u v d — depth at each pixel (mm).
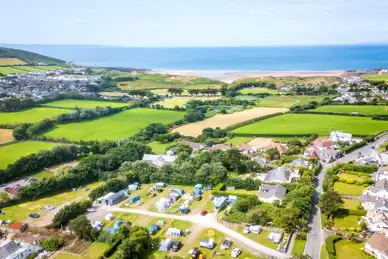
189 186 169250
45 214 144000
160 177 174250
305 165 182625
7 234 128625
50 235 126625
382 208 128125
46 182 163500
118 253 106812
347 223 124750
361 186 158125
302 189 141375
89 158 191500
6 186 173500
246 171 184000
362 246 109812
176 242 116438
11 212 146000
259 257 106875
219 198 148500
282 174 164375
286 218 120250
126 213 142125
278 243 114312
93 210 144625
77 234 124625
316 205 140875
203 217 136000
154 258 110062
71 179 172125
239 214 133125
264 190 150000
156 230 126438
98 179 181750
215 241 118062
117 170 186250
